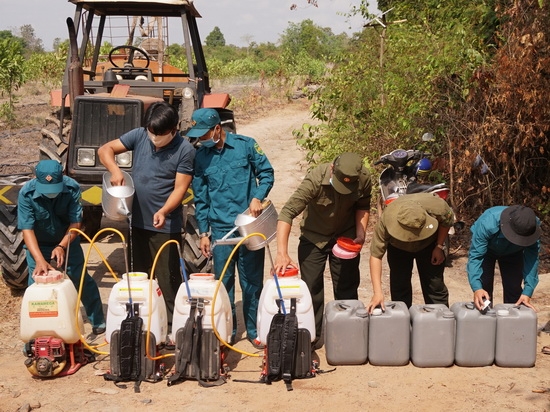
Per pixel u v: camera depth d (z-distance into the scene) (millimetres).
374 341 4730
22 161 13250
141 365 4508
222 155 4969
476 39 8992
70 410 4152
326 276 7090
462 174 8086
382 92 9727
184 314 4570
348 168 4547
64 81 8023
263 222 4711
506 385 4473
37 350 4547
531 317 4699
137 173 4980
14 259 6137
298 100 25891
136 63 9758
